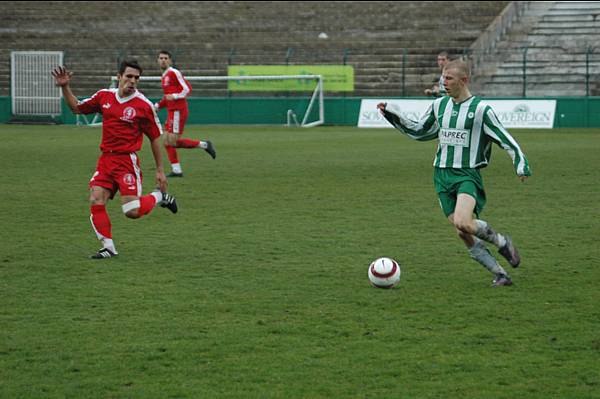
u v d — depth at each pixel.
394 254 20.00
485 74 79.44
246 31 91.88
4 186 32.56
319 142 55.75
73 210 26.78
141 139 19.84
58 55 79.75
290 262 19.12
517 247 20.75
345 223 24.23
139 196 19.72
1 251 20.36
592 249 20.50
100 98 19.50
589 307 15.23
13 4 97.94
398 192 30.75
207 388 11.39
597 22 81.94
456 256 19.78
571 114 70.44
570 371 11.98
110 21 95.19
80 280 17.38
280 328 14.00
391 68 82.62
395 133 65.31
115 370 12.07
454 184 16.78
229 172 37.56
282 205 27.73
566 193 30.33
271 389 11.34
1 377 11.79
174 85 35.53
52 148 50.38
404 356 12.63
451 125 16.64
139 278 17.56
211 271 18.23
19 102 80.50
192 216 25.58
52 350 12.91
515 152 16.12
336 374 11.91
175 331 13.86
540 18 83.81
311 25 91.12
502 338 13.46
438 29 87.88
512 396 11.11
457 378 11.75
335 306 15.36
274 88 77.44
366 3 93.00
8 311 15.02
